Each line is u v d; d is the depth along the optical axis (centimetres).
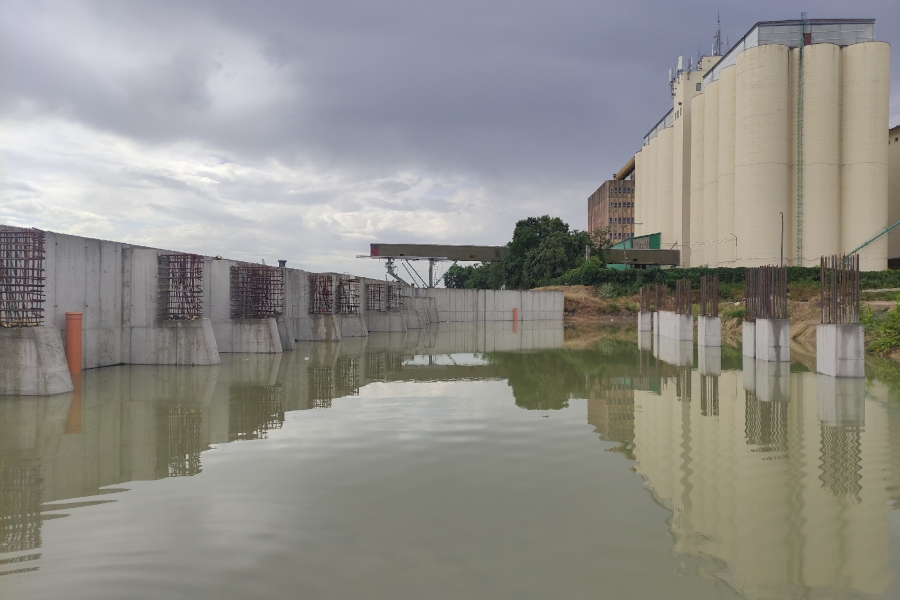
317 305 3962
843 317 2211
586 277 8125
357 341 4050
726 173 7775
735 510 866
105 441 1244
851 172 6912
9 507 874
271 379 2125
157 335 2488
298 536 775
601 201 13662
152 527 803
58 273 2109
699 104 8600
